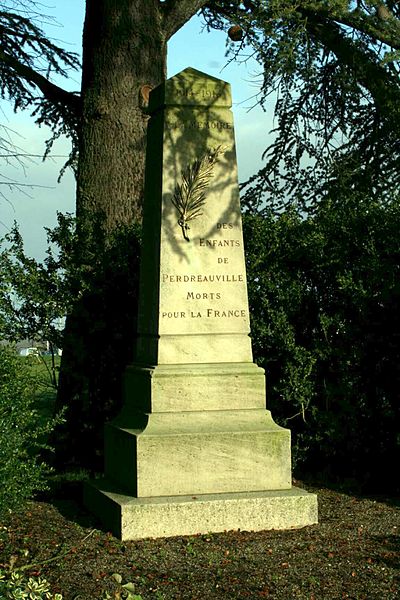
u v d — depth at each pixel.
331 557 7.34
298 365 10.67
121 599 6.46
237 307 8.86
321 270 11.05
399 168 17.28
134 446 8.23
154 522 7.90
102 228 12.27
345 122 17.77
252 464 8.39
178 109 8.94
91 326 11.30
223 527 8.03
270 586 6.73
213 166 8.95
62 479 10.85
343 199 16.19
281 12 14.60
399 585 6.74
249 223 11.17
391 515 8.73
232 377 8.64
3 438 8.06
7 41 15.38
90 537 7.96
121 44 13.18
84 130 13.34
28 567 7.14
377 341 10.66
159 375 8.48
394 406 10.64
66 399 11.63
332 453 10.63
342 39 16.44
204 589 6.69
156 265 8.81
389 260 10.75
